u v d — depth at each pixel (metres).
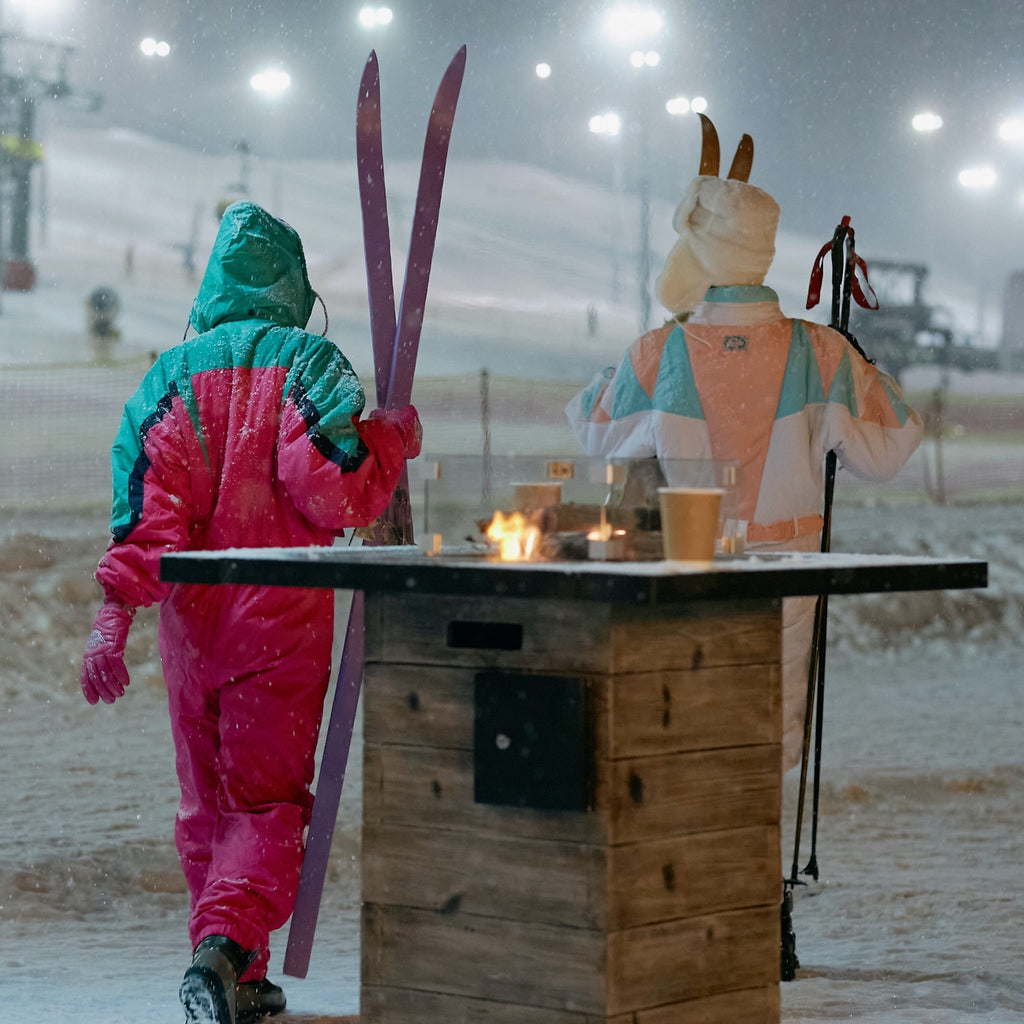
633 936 4.09
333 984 6.66
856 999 6.18
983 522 26.75
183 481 5.81
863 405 7.13
